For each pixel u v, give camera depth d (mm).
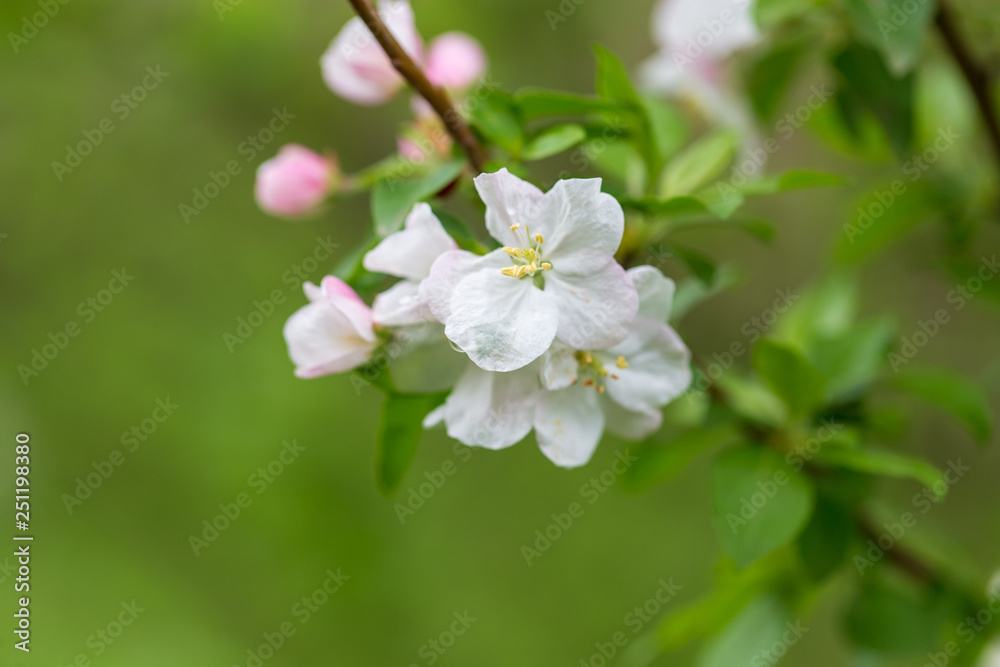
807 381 569
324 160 583
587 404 514
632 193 578
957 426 978
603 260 502
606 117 551
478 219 626
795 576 602
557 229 503
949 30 596
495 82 1113
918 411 938
